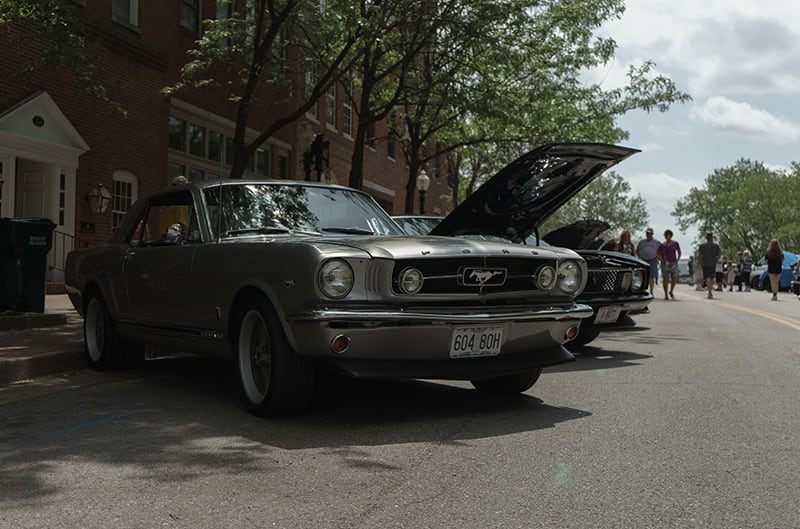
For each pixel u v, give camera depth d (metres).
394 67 16.03
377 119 16.66
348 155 29.36
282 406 5.07
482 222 8.34
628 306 8.84
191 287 5.80
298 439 4.61
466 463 4.11
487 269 5.18
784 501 3.51
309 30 16.27
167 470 3.95
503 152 27.33
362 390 6.29
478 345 5.16
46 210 14.56
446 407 5.60
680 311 16.44
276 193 6.27
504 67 17.39
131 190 16.72
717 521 3.24
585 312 5.68
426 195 40.19
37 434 4.75
